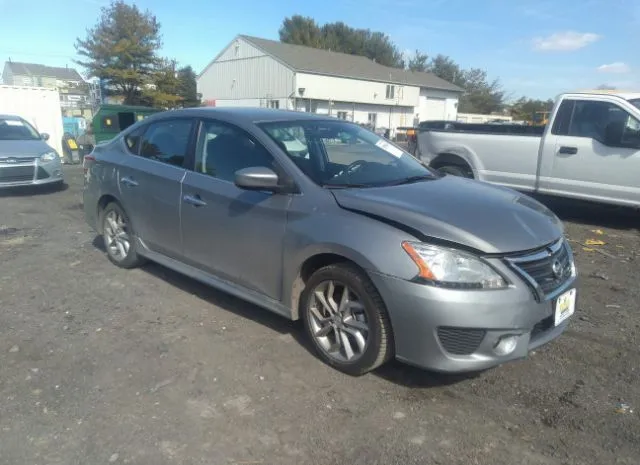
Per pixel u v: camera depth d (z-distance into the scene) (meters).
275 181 3.60
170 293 4.82
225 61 48.28
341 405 3.12
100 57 42.75
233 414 3.03
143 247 5.04
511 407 3.12
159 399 3.17
